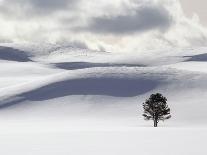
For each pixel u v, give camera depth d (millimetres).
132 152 39062
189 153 37656
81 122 152500
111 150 40875
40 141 52938
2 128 106562
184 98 184125
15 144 48875
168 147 42750
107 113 174125
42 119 169750
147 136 59750
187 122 154125
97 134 65938
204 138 54344
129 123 149500
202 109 167375
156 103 126062
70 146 45438
